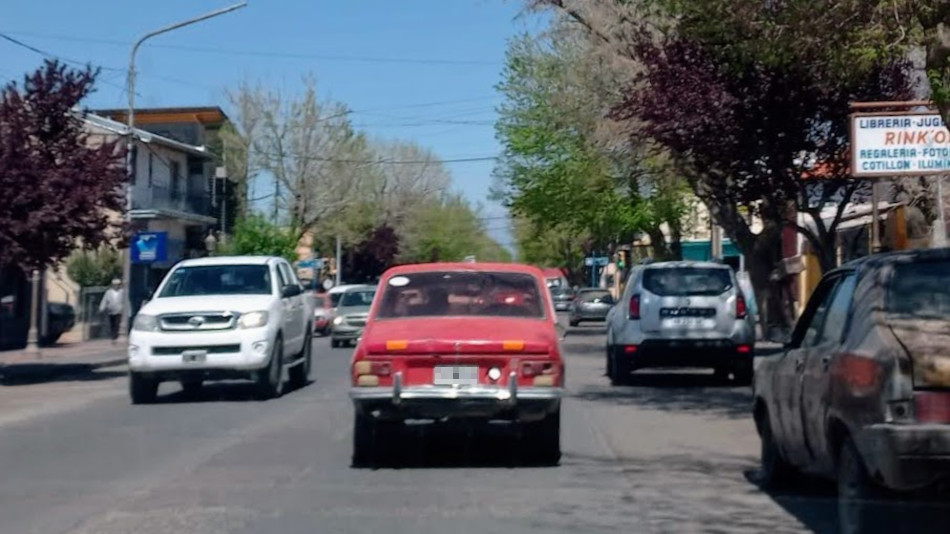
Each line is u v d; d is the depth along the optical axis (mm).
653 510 9883
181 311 18484
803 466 9562
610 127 28312
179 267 20078
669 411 17000
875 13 13500
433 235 88375
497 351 11359
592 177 37750
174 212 50812
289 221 59844
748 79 17328
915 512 8031
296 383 21594
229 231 58594
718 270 20422
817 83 16359
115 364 30922
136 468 12211
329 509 9922
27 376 25891
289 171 59812
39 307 37844
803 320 9836
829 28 13930
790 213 20750
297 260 60000
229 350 18422
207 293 19547
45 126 24000
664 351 20125
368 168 66625
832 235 18891
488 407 11367
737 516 9625
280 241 53531
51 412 17922
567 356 29984
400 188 78812
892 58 15188
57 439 14578
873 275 8500
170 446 13797
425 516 9625
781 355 10141
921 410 7402
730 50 15477
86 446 13898
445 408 11391
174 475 11719
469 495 10562
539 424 12055
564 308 66625
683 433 14688
